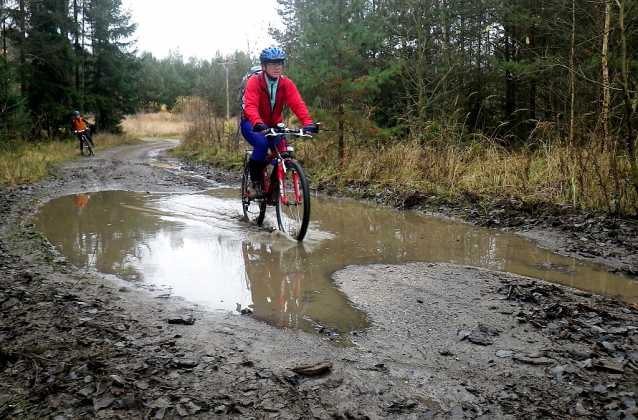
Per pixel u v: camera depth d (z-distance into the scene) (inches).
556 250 189.6
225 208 279.9
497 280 151.5
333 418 79.3
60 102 1000.9
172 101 2844.5
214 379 90.3
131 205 289.3
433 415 80.6
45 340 105.3
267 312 126.0
